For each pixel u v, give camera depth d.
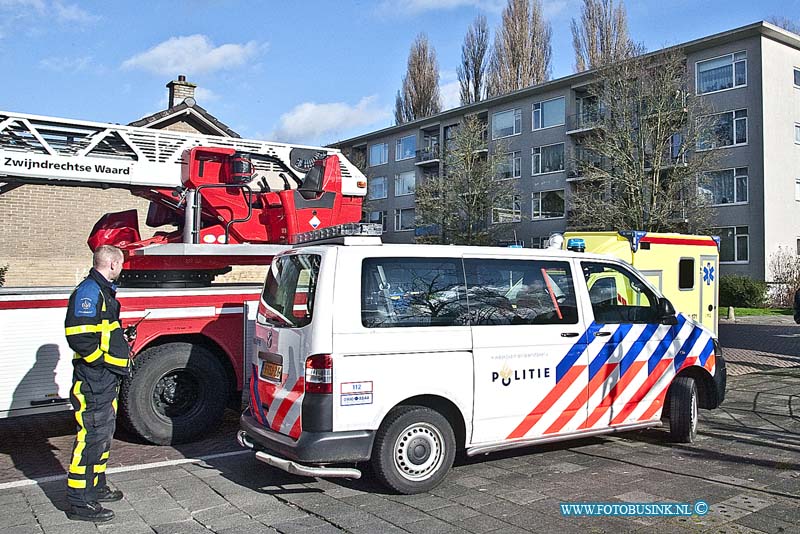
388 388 5.23
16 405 6.39
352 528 4.65
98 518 4.80
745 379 11.70
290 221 8.65
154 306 7.01
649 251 10.67
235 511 5.02
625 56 28.81
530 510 4.99
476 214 38.03
